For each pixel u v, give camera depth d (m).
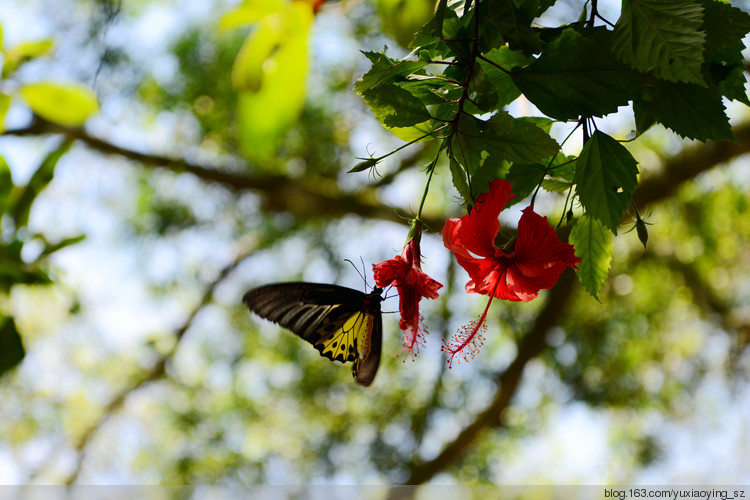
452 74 1.42
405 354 1.48
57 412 8.36
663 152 6.20
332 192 7.36
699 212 7.23
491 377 7.44
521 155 1.35
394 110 1.41
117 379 8.36
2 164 2.02
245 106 1.16
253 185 7.27
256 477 7.68
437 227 6.87
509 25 1.31
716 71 1.42
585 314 7.51
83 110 1.85
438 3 1.31
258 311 1.74
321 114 6.96
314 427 7.94
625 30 1.26
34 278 2.06
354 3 1.78
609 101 1.33
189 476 7.78
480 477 8.03
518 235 1.45
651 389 7.64
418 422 7.54
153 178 7.65
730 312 7.43
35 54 1.84
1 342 2.04
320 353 1.79
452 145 1.38
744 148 5.65
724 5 1.31
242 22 1.18
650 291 7.66
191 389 8.17
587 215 1.54
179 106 7.07
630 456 7.70
